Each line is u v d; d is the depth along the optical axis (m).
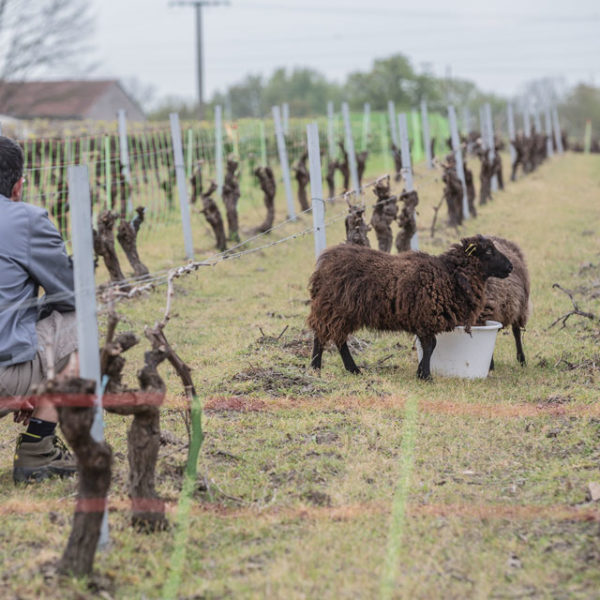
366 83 69.12
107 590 3.44
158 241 14.57
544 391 6.49
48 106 57.12
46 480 4.71
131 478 4.00
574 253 12.51
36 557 3.71
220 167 19.30
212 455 5.10
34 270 4.39
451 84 84.38
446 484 4.64
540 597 3.40
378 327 6.93
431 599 3.39
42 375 4.41
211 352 7.75
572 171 30.58
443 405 6.11
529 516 4.18
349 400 6.27
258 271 12.44
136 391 3.90
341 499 4.44
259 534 4.05
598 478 4.60
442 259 6.82
